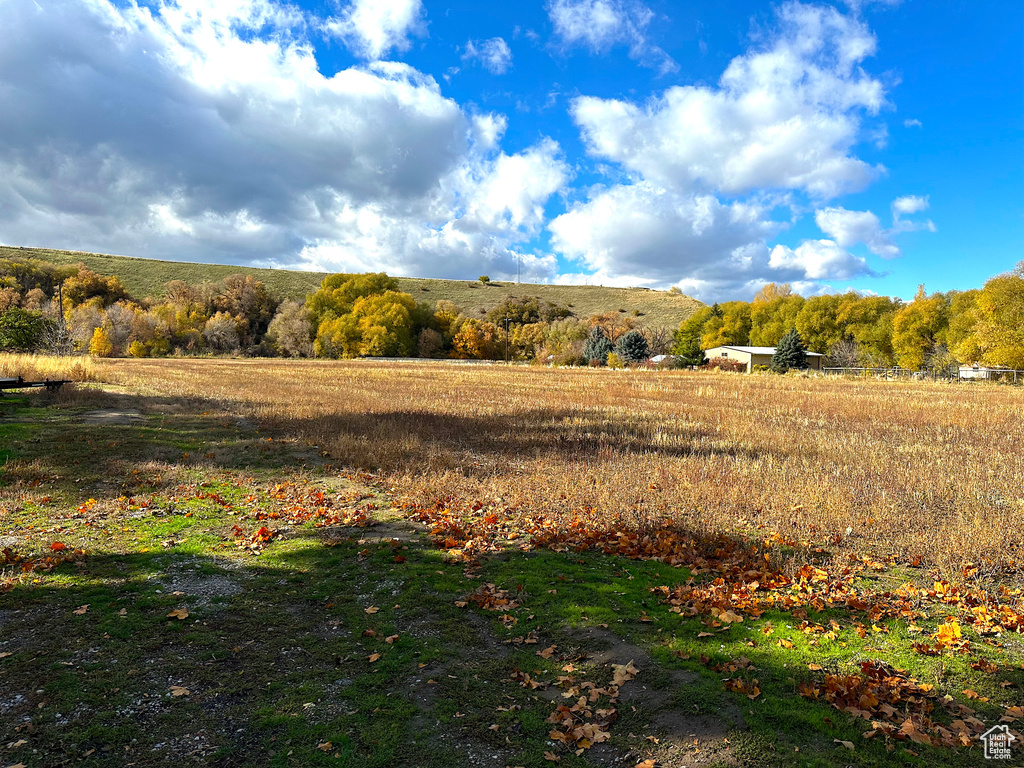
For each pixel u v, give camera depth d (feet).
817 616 18.35
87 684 14.35
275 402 73.82
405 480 33.88
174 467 37.06
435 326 335.47
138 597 19.13
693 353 228.02
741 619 17.97
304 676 15.01
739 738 12.62
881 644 16.62
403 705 13.84
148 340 271.90
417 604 19.07
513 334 314.96
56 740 12.33
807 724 13.08
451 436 49.19
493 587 20.47
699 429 54.60
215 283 377.09
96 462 37.50
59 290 277.44
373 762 11.94
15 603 18.43
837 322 268.00
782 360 207.82
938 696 14.12
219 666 15.37
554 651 16.43
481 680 15.01
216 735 12.67
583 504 29.76
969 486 31.71
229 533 25.62
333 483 34.42
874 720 13.16
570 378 136.67
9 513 27.09
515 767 11.89
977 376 173.68
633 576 21.62
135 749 12.16
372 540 24.86
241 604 18.92
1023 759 11.87
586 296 476.95
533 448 43.96
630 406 74.74
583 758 12.22
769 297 344.90
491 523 27.04
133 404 68.69
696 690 14.37
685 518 27.40
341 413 62.39
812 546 24.30
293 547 24.06
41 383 72.33
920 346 219.00
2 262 304.91
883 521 26.30
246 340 324.60
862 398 89.25
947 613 18.60
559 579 21.11
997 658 15.88
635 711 13.70
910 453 43.11
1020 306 156.04
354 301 338.13
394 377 130.31
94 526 25.86
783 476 33.91
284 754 12.12
